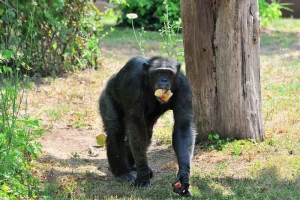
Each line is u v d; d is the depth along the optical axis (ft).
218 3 42.73
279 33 98.78
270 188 35.24
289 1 121.08
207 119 44.60
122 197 34.32
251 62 43.75
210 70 43.86
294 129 46.32
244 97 43.83
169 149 45.16
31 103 56.44
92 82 64.95
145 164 36.01
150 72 34.12
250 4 43.11
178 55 50.52
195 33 43.52
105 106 38.45
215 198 33.65
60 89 61.31
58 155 43.86
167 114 54.70
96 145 46.85
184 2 43.52
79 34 68.90
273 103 54.13
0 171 33.50
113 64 73.97
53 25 64.64
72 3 67.41
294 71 68.80
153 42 89.97
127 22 106.32
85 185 35.94
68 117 53.26
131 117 35.45
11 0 62.69
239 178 37.32
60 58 67.97
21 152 38.24
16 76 36.35
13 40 61.87
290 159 39.88
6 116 36.19
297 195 33.86
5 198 31.19
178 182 33.01
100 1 124.06
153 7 103.24
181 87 35.22
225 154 42.06
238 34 42.96
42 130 39.65
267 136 45.24
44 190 34.71
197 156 42.14
